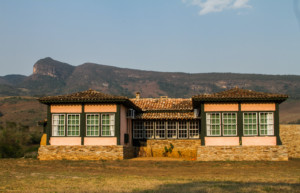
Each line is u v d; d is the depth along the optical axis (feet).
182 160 100.89
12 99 410.72
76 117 101.96
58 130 101.91
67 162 94.27
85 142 100.68
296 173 75.36
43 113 332.60
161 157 114.83
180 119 116.98
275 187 52.85
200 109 109.19
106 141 100.17
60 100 100.01
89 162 93.86
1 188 53.93
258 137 98.07
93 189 52.80
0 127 144.15
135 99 132.16
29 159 103.45
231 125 98.99
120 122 101.55
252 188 52.39
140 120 119.65
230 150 97.04
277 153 96.32
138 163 92.48
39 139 166.30
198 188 52.90
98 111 101.19
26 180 63.52
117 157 98.73
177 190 51.16
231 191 49.83
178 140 117.39
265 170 81.30
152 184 58.34
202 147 97.71
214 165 88.99
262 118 98.73
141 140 119.14
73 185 57.41
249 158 96.48
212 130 99.19
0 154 126.11
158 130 119.24
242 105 99.19
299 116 402.93
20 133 146.10
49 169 83.56
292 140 114.62
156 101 129.70
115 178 67.15
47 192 50.26
